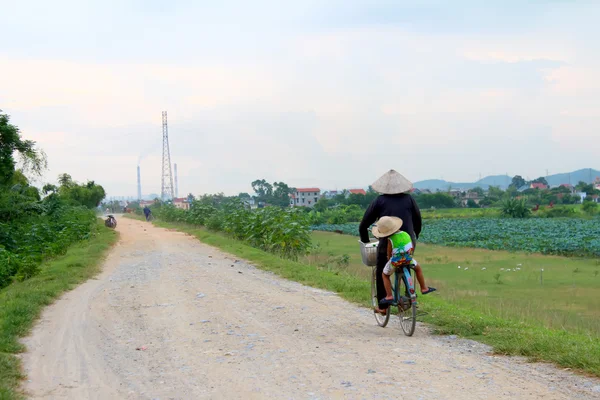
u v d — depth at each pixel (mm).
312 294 11422
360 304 10164
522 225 68688
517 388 5074
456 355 6348
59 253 22531
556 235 52625
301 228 20734
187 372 6148
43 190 50312
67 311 10320
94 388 5727
